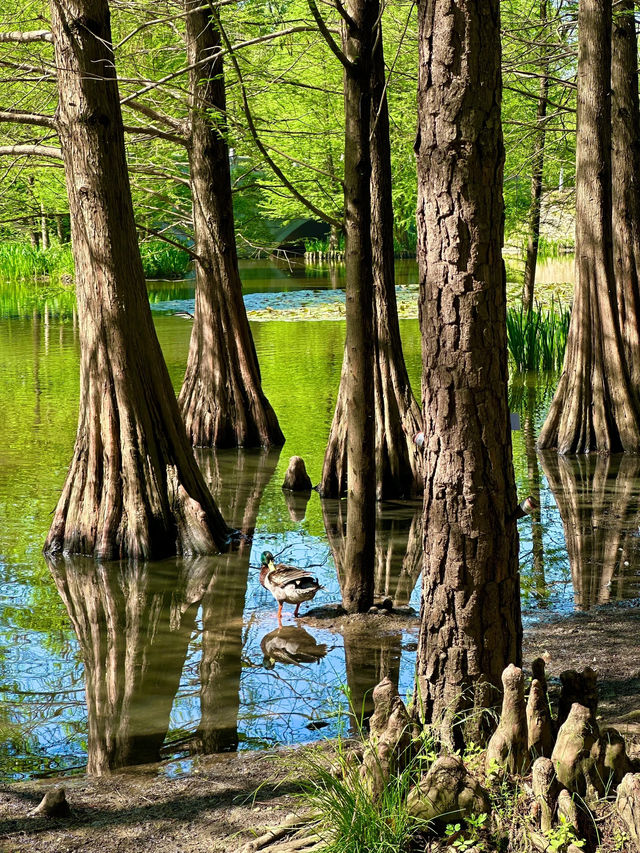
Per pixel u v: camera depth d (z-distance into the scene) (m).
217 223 17.55
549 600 9.21
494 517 5.25
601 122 15.75
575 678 5.28
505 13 20.02
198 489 11.71
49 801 5.47
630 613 8.79
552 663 7.57
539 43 18.83
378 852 4.56
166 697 7.38
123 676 7.80
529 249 25.73
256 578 10.41
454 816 4.73
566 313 24.20
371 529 9.14
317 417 19.38
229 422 17.70
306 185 18.48
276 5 17.25
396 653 8.11
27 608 9.51
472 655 5.31
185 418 18.02
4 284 49.19
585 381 16.33
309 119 18.75
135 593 9.93
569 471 14.91
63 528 11.40
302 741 6.52
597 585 9.62
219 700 7.29
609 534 11.43
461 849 4.56
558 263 50.66
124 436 11.25
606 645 7.97
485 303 5.12
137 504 11.19
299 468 14.57
